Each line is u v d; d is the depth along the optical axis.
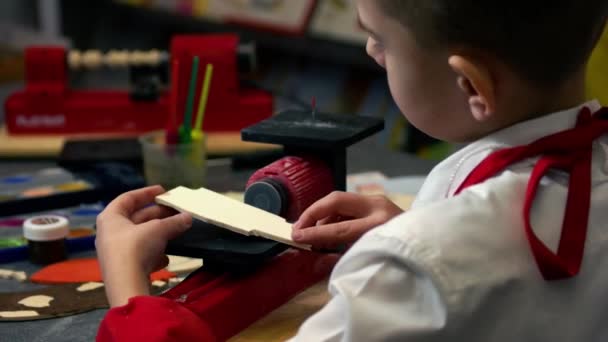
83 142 1.42
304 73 2.30
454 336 0.56
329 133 0.86
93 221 1.09
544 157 0.60
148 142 1.23
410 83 0.63
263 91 1.59
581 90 0.64
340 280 0.56
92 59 1.56
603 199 0.61
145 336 0.64
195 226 0.81
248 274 0.78
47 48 1.55
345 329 0.55
